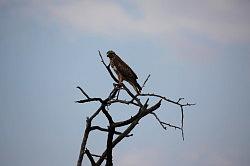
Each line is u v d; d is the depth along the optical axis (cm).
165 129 1351
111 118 1358
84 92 1301
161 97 1331
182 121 1348
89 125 1363
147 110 1334
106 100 1317
